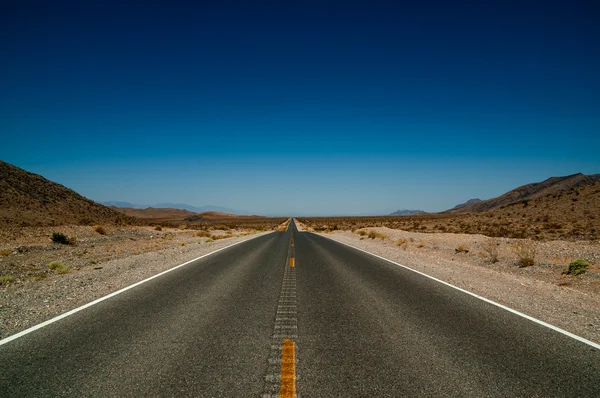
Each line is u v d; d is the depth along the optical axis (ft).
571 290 27.63
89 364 12.41
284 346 14.25
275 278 30.07
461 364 12.69
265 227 217.15
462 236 74.08
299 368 12.19
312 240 84.12
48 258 44.96
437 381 11.37
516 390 10.88
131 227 102.78
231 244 68.64
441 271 34.73
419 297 23.16
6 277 29.63
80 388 10.72
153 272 32.76
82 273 32.04
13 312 18.95
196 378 11.39
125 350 13.67
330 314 19.03
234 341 14.78
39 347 13.94
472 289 25.91
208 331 16.01
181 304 20.89
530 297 23.94
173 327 16.53
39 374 11.64
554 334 16.10
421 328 16.72
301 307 20.47
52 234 62.85
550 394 10.69
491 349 14.17
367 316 18.70
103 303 20.98
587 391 10.90
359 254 50.67
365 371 12.01
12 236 61.41
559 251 48.01
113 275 31.04
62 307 20.02
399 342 14.84
